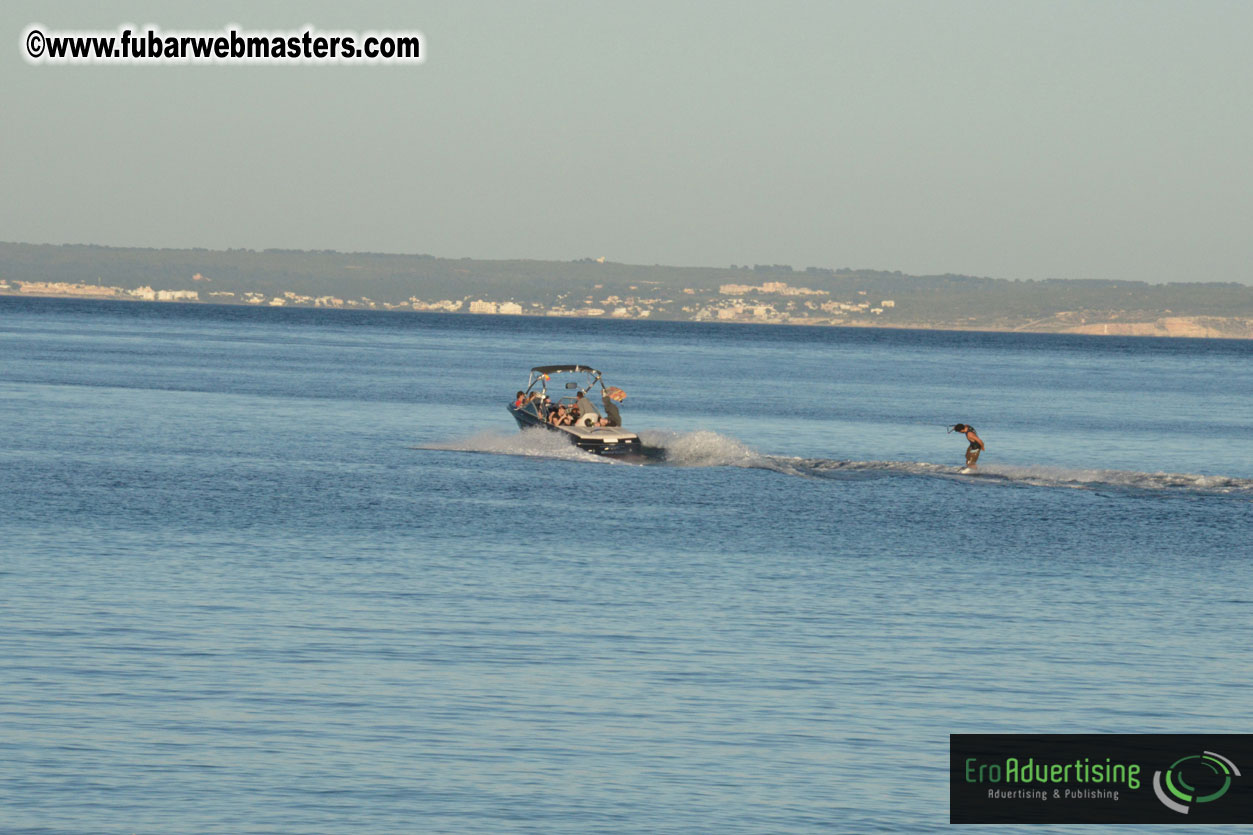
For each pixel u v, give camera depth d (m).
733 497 136.00
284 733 58.16
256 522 111.44
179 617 76.69
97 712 59.84
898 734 60.56
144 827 48.28
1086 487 146.62
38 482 131.12
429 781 53.34
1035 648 75.56
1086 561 104.12
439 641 73.44
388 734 58.47
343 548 100.56
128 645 70.50
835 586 91.75
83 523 107.81
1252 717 64.12
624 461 165.88
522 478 147.12
